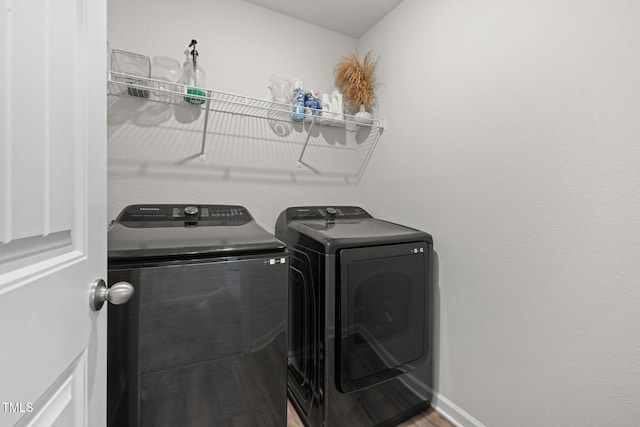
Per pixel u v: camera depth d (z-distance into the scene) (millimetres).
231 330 1081
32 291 441
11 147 403
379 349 1413
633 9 922
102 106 699
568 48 1077
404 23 1873
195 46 1719
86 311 624
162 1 1647
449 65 1558
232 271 1079
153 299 957
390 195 2002
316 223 1719
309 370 1424
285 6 1953
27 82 436
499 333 1320
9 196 399
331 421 1292
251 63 1912
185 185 1729
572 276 1076
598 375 1008
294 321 1602
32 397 440
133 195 1596
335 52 2254
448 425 1504
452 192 1544
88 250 635
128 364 929
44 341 472
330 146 2240
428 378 1594
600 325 1004
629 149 933
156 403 968
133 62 1471
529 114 1200
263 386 1152
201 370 1033
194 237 1165
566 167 1088
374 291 1396
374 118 2146
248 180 1926
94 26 656
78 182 595
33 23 448
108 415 910
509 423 1275
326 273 1287
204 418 1044
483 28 1381
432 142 1666
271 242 1186
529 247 1207
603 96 989
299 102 1850
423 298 1564
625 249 945
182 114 1714
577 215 1061
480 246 1402
